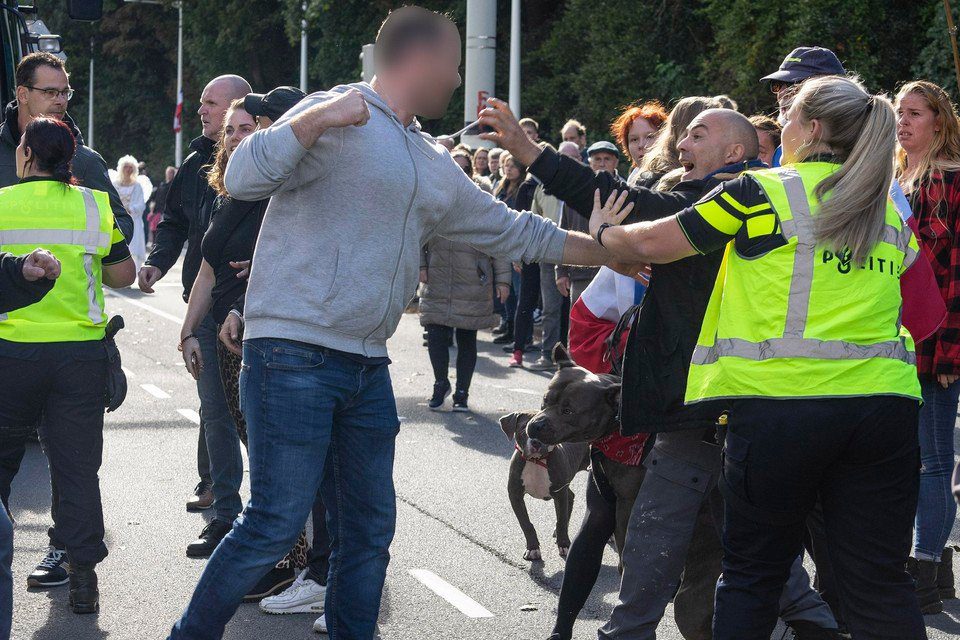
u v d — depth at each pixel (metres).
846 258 3.20
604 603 4.89
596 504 4.10
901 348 3.27
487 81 17.47
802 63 5.31
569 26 24.58
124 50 49.50
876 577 3.25
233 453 5.56
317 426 3.42
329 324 3.37
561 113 25.48
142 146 53.78
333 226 3.36
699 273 3.55
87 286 4.64
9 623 3.49
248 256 4.83
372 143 3.36
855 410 3.15
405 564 5.39
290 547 3.46
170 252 6.17
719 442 3.57
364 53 10.56
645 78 22.53
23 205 4.56
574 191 3.70
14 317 4.51
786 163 3.42
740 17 18.75
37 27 9.62
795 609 3.88
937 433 4.81
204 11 39.31
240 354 4.62
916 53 18.02
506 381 10.86
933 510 4.79
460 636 4.52
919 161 4.84
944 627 4.68
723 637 3.35
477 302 9.16
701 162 3.80
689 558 3.90
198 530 5.91
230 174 3.29
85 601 4.71
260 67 40.25
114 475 7.05
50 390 4.59
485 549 5.63
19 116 5.70
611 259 3.84
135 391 10.10
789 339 3.18
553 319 11.48
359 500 3.64
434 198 3.52
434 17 3.48
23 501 6.42
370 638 3.70
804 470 3.19
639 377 3.63
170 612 4.75
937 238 4.69
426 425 8.73
